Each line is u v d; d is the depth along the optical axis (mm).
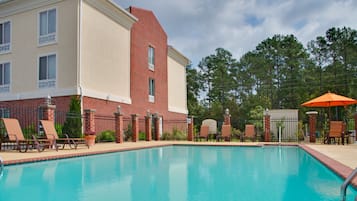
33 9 17938
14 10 18562
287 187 5387
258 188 5316
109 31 19000
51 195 4809
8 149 11695
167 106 27500
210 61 47781
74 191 5098
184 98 32594
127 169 7684
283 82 42094
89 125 15086
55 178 6355
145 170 7504
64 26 16781
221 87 46281
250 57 45219
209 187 5395
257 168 7797
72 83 16266
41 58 17500
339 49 38531
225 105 41594
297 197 4621
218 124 28156
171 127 27750
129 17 20719
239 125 27875
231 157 10547
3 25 19109
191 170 7484
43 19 17609
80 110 15711
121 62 20188
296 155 11125
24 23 18250
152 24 25062
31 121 17094
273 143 16016
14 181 6012
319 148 12062
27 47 18016
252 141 18797
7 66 18797
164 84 26984
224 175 6715
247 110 39656
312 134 16906
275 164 8570
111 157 10508
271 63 43406
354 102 15422
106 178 6363
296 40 43281
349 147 12594
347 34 38406
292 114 19109
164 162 9148
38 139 11234
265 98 39969
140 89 22578
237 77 45969
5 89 18641
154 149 14000
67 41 16625
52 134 11523
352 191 4934
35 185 5617
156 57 25547
